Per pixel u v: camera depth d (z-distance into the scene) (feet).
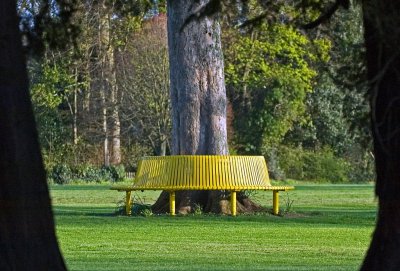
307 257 60.90
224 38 215.10
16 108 33.32
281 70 227.61
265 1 42.27
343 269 53.36
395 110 35.55
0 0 33.30
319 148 253.85
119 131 239.71
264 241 72.43
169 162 98.43
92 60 215.51
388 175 35.76
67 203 139.13
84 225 87.20
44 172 34.06
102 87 233.55
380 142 33.63
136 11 53.11
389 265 35.45
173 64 105.60
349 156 254.47
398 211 35.50
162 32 226.38
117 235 77.25
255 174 98.89
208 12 42.16
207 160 97.81
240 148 241.96
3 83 33.24
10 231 33.12
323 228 85.56
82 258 59.67
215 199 101.09
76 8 44.09
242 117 239.71
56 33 43.55
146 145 246.47
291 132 251.39
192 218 95.25
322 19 41.29
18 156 33.24
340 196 166.91
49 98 204.64
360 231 82.33
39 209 33.60
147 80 228.84
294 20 42.47
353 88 39.24
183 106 104.99
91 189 198.08
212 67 104.94
